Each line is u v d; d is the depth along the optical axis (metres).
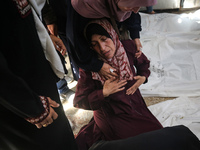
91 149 0.92
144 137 0.79
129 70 1.28
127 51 1.31
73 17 1.06
